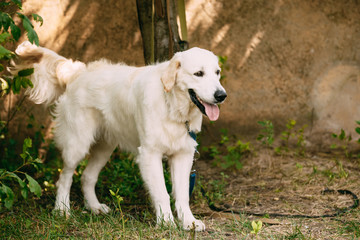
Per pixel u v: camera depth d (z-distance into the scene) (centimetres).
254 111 584
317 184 464
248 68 576
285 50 578
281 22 572
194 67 323
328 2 576
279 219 359
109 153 423
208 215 376
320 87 589
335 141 594
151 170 346
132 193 430
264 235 319
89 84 391
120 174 464
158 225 336
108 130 399
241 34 568
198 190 432
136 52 549
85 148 395
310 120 593
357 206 384
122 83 373
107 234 317
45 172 454
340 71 589
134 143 387
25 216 371
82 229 337
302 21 575
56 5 521
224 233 327
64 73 410
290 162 543
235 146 546
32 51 407
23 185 296
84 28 532
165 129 341
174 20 424
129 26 542
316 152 586
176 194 355
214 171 531
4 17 302
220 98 316
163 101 338
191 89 331
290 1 569
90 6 529
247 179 502
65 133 399
